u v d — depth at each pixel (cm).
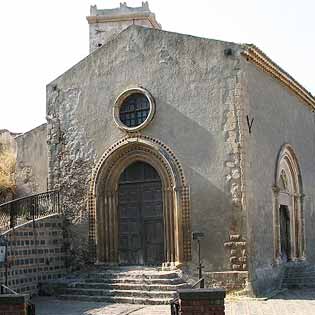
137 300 1784
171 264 2005
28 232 1995
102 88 2211
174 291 1800
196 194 2002
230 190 1956
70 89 2280
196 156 2016
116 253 2138
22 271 1942
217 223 1962
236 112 1970
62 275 2148
